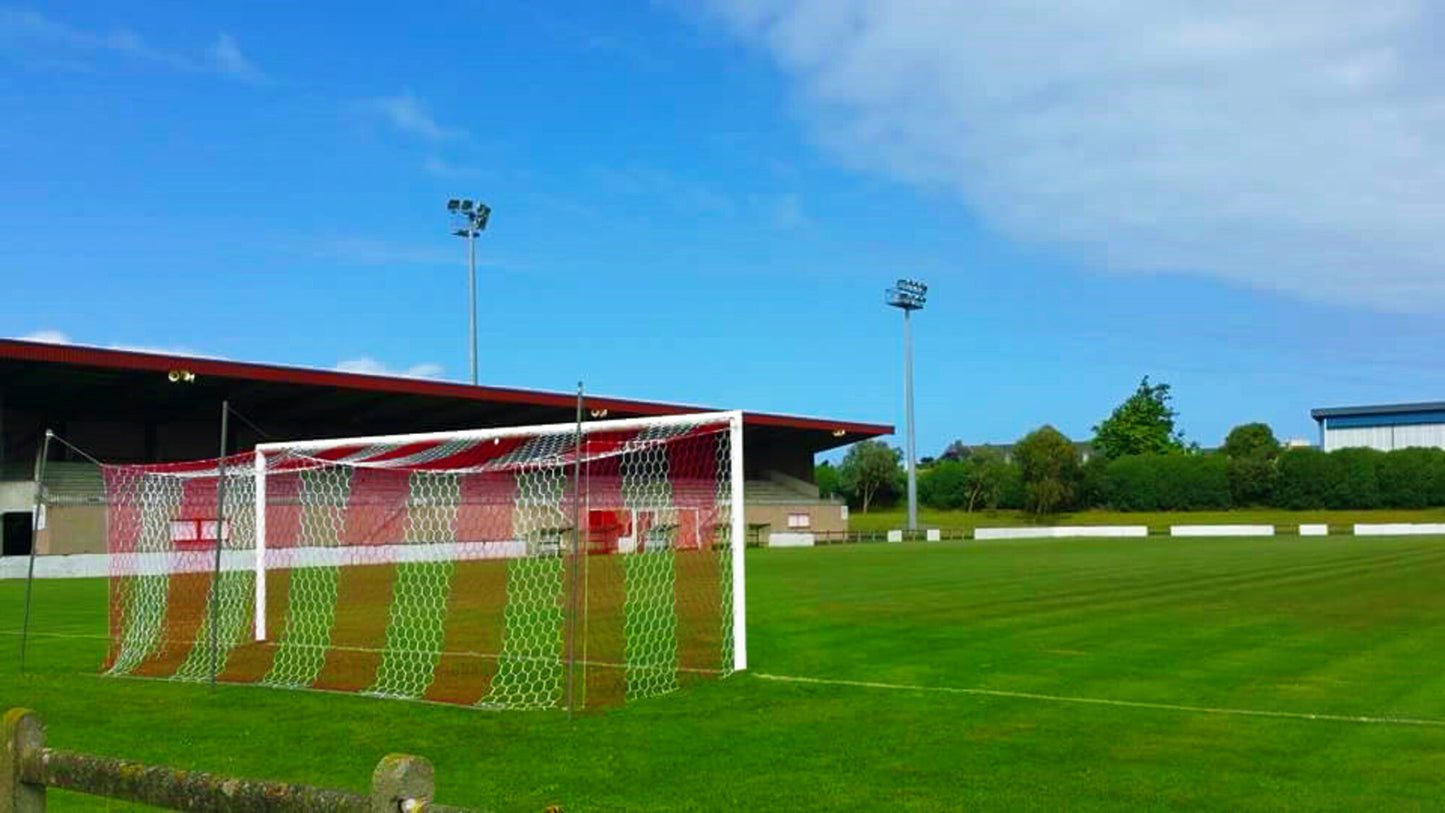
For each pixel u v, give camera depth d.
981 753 7.49
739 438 11.42
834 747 7.74
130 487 32.78
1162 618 15.59
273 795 3.08
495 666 11.88
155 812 6.22
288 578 26.20
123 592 23.41
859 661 11.74
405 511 37.53
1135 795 6.40
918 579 24.55
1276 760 7.20
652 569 28.66
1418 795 6.35
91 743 8.27
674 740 8.07
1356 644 12.70
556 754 7.69
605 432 13.90
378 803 2.87
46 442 12.75
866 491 88.88
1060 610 16.92
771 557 37.44
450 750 7.89
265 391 41.88
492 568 29.44
